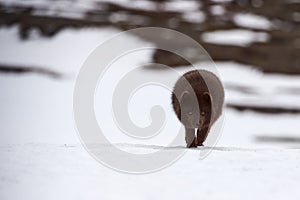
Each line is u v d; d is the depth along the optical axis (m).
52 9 131.88
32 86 100.94
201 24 130.62
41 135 59.06
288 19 138.75
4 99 92.19
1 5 133.25
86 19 128.25
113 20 128.00
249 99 98.75
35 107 87.62
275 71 114.81
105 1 134.50
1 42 121.56
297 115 93.00
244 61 117.31
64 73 108.25
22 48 119.31
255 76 111.50
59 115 81.50
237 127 82.19
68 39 121.62
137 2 135.38
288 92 104.44
